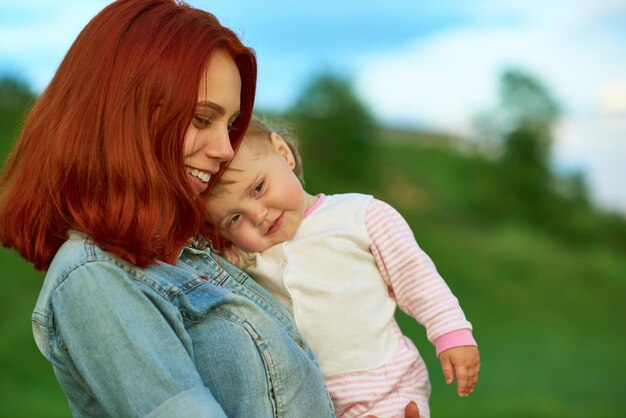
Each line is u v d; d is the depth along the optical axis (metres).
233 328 1.65
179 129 1.60
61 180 1.60
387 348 1.99
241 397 1.62
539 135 33.66
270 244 2.05
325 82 28.91
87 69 1.63
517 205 31.23
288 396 1.67
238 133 1.92
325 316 1.97
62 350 1.52
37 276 13.35
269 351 1.66
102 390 1.46
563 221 31.39
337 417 1.96
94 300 1.47
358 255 2.04
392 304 2.05
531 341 18.33
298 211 2.07
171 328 1.53
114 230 1.57
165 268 1.64
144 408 1.42
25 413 9.24
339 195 2.20
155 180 1.59
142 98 1.58
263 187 2.00
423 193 29.53
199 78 1.61
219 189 1.97
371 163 29.41
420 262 2.05
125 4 1.67
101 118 1.59
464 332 1.99
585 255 28.59
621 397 13.87
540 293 23.39
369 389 1.93
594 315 21.95
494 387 14.13
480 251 25.95
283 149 2.13
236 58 1.77
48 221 1.63
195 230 1.71
